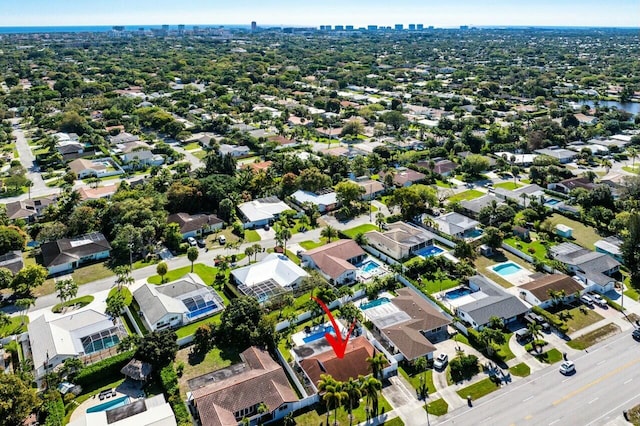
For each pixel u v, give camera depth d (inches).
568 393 2923.2
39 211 5620.1
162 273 4180.6
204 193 5698.8
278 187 6171.3
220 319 3575.3
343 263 4352.9
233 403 2721.5
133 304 3885.3
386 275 4247.0
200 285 4028.1
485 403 2856.8
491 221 5295.3
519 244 4894.2
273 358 3292.3
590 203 5575.8
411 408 2819.9
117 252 4660.4
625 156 7657.5
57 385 2930.6
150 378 3075.8
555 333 3503.9
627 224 4512.8
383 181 6648.6
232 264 4534.9
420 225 5354.3
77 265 4525.1
